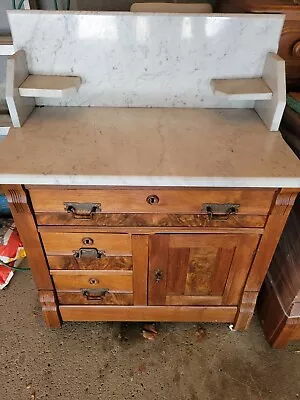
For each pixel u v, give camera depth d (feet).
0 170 3.37
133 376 4.63
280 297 4.63
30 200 3.67
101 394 4.46
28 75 4.25
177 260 4.25
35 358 4.78
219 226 3.92
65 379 4.58
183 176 3.35
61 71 4.27
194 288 4.58
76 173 3.35
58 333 5.05
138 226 3.90
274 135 4.03
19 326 5.14
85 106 4.50
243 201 3.69
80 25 3.99
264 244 4.08
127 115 4.34
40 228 3.91
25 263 6.07
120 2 5.31
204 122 4.24
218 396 4.47
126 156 3.59
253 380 4.63
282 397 4.49
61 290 4.60
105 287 4.55
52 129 4.02
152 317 4.91
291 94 4.64
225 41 4.12
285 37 4.51
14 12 3.92
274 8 4.23
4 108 5.83
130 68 4.27
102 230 3.92
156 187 3.53
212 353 4.89
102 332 5.08
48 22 3.97
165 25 4.01
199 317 4.92
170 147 3.76
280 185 3.41
